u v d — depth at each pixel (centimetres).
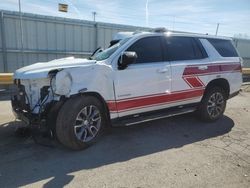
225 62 595
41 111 400
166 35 515
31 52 1064
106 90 428
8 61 1027
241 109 745
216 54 586
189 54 543
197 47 560
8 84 897
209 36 594
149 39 489
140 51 474
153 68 476
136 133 513
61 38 1123
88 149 429
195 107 566
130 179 339
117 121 455
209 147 451
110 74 429
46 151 418
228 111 714
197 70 539
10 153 409
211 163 389
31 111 418
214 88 579
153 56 488
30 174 347
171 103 514
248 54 1739
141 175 350
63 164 377
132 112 466
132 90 455
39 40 1075
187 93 533
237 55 633
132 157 405
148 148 441
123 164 380
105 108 439
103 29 1221
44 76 393
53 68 396
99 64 421
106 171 359
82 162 384
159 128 546
